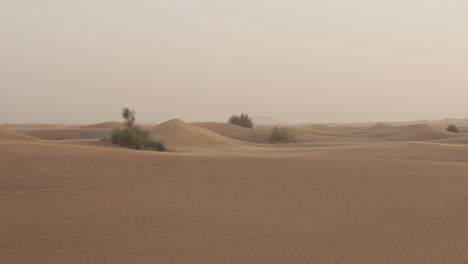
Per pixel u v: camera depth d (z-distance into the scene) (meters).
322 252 6.71
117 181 14.98
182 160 20.75
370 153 34.19
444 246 6.97
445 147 40.16
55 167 17.28
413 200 11.28
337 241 7.34
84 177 15.79
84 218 9.16
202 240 7.44
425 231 7.98
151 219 9.07
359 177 16.00
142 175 16.61
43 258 6.44
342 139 84.19
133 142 32.34
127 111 49.75
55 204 10.72
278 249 6.89
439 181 15.01
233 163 20.31
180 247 7.02
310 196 11.95
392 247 6.95
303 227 8.37
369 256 6.48
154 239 7.51
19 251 6.80
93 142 32.16
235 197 11.80
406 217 9.22
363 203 10.88
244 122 94.94
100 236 7.71
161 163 19.75
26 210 9.99
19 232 8.00
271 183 14.50
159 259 6.39
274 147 50.75
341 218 9.15
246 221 8.89
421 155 33.00
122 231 8.07
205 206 10.50
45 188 13.48
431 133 85.69
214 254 6.64
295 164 20.08
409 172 17.42
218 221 8.90
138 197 11.77
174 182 14.73
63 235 7.78
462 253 6.58
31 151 19.05
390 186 13.85
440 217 9.19
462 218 9.07
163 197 11.77
